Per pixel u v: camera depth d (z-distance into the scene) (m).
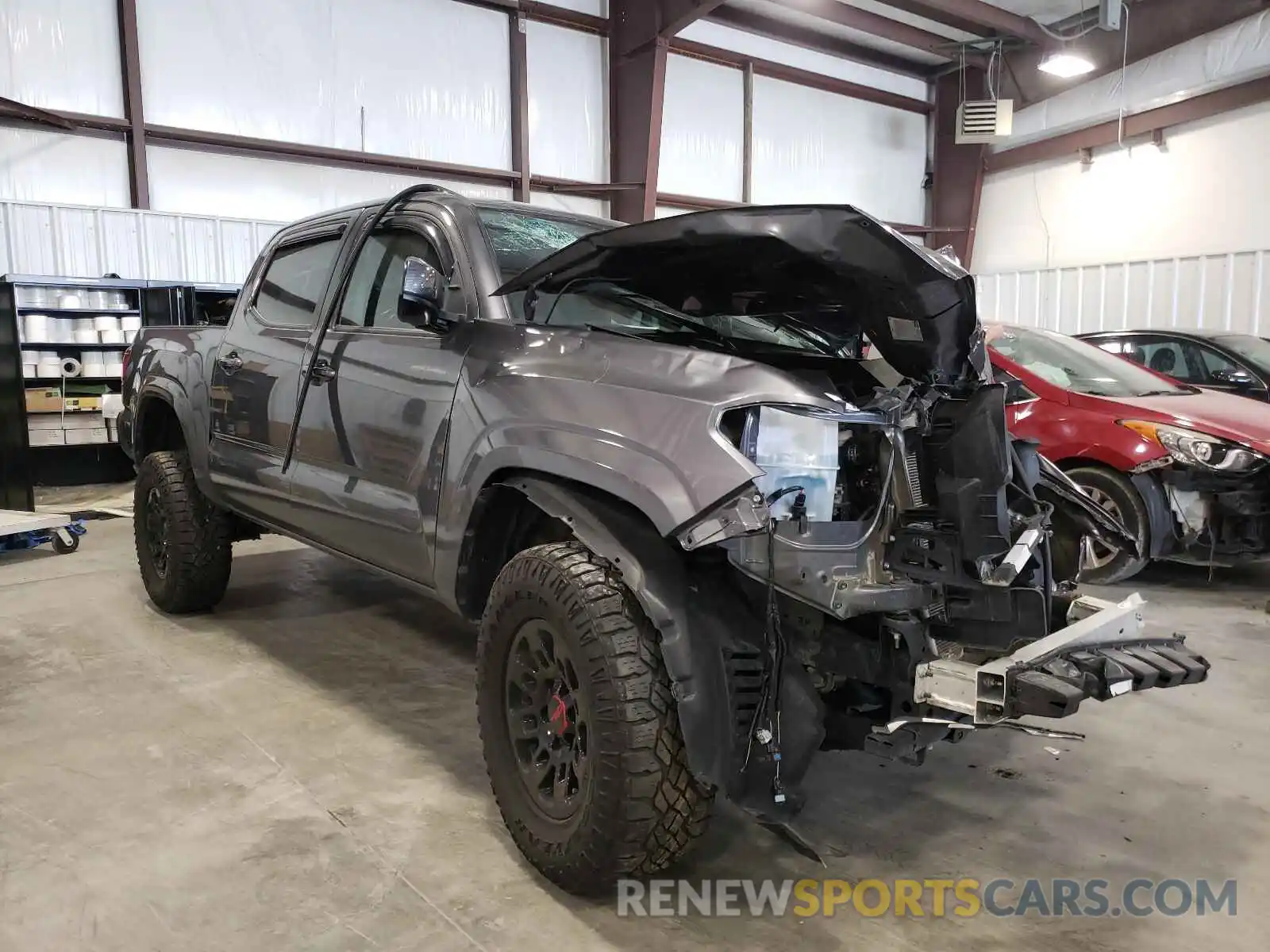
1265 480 4.62
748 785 1.98
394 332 2.96
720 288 2.56
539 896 2.17
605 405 2.17
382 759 2.90
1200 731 3.25
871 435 2.15
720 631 2.01
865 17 12.79
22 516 5.91
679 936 2.03
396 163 10.51
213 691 3.47
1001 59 13.97
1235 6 11.30
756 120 13.54
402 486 2.75
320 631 4.24
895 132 15.14
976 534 2.03
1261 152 11.27
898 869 2.34
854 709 2.25
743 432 1.98
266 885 2.19
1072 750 3.09
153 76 9.16
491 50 11.18
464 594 2.56
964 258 15.21
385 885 2.20
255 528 4.41
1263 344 7.64
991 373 2.23
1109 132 12.90
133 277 9.12
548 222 3.17
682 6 11.08
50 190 8.81
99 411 8.87
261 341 3.61
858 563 2.05
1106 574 4.99
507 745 2.32
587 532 2.09
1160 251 12.48
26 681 3.55
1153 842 2.49
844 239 2.02
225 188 9.69
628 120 12.02
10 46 8.51
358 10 10.22
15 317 7.05
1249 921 2.12
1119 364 5.83
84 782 2.71
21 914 2.07
